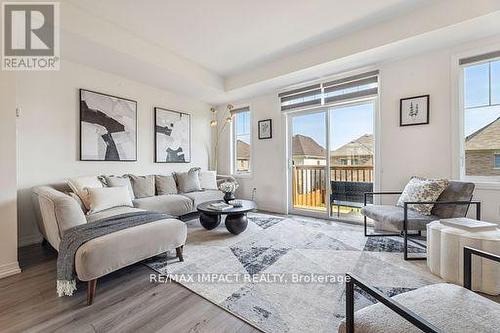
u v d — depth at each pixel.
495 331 0.78
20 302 1.66
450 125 2.91
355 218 3.82
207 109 5.39
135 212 2.47
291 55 3.67
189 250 2.58
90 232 1.86
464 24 2.43
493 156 2.75
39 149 2.97
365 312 0.93
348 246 2.66
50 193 2.23
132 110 3.97
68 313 1.54
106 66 3.38
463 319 0.83
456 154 2.87
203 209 3.02
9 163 2.09
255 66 4.08
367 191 3.70
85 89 3.38
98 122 3.53
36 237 2.92
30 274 2.07
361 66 3.48
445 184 2.49
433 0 2.48
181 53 3.59
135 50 3.06
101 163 3.59
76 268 1.65
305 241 2.84
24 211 2.84
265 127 4.72
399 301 0.94
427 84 3.05
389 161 3.35
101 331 1.37
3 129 2.07
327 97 3.92
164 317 1.50
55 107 3.11
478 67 2.83
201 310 1.57
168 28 2.93
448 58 2.92
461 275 1.78
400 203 2.87
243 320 1.46
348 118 3.83
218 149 5.53
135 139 4.01
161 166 4.45
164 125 4.46
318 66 3.45
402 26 2.72
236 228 3.04
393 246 2.66
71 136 3.26
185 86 4.26
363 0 2.46
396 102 3.28
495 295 1.69
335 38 3.21
